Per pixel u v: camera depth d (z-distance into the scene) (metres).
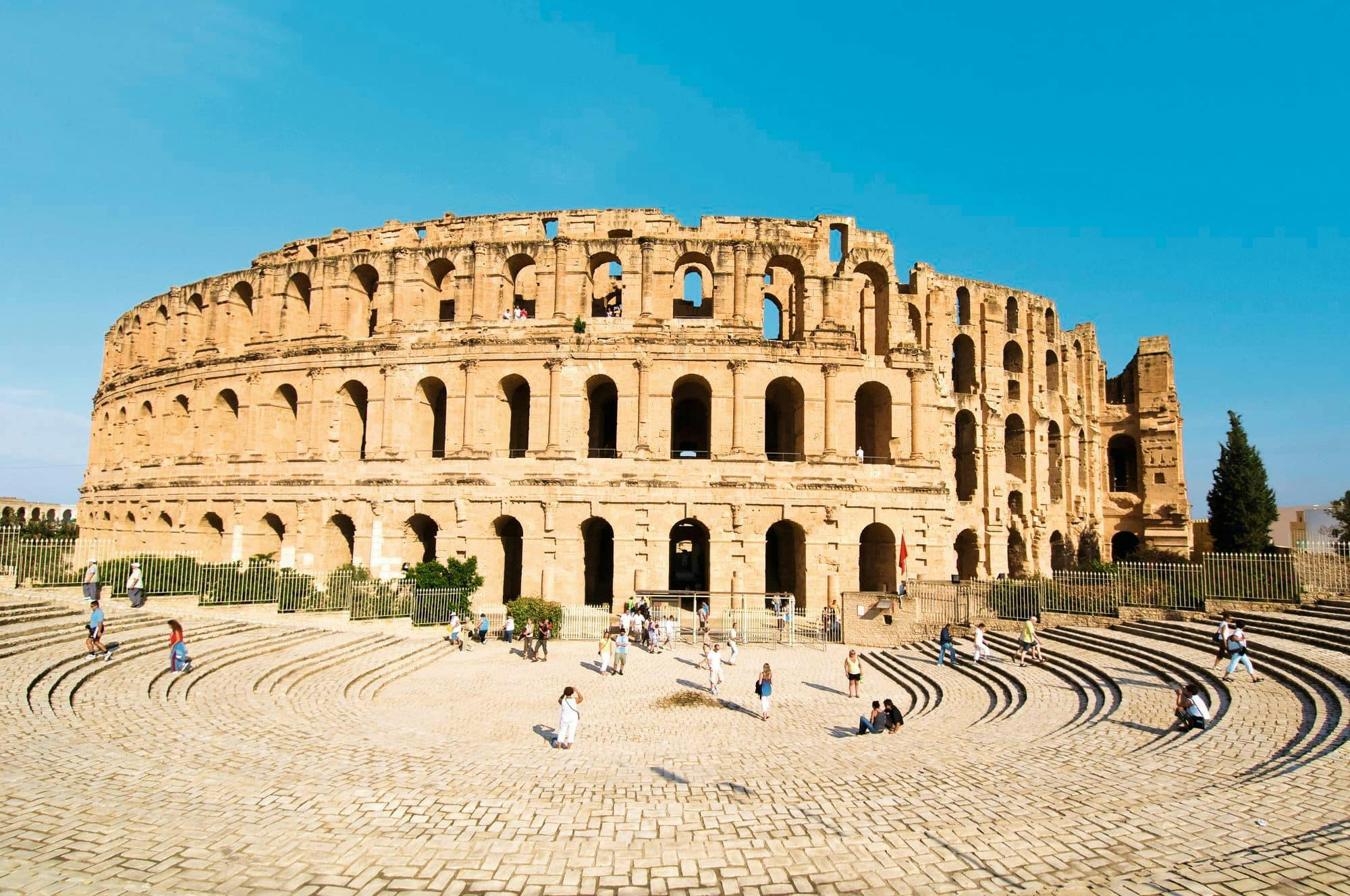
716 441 62.06
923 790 18.23
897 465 63.22
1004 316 77.25
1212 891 12.15
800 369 63.56
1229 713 25.08
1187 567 44.19
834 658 49.16
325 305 68.62
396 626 51.25
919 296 71.94
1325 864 12.95
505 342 63.34
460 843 14.53
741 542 60.56
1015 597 49.06
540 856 13.96
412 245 69.25
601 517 60.56
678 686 39.72
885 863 13.69
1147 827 15.09
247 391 69.12
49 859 12.80
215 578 46.06
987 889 12.58
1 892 11.51
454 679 40.84
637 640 54.41
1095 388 88.94
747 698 37.16
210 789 17.09
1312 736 21.39
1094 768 20.02
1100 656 38.38
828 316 64.75
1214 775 18.78
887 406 65.50
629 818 16.09
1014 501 77.12
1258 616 38.56
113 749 19.92
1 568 42.38
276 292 70.88
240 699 28.72
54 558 44.19
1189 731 23.88
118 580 44.16
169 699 27.02
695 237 65.44
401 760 21.38
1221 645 30.70
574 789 18.48
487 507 61.78
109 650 31.53
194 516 69.19
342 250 71.06
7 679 25.39
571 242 65.12
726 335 63.03
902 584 59.03
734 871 13.39
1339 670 27.33
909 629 51.56
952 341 74.62
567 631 56.03
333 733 24.81
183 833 14.36
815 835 15.06
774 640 54.19
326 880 12.67
